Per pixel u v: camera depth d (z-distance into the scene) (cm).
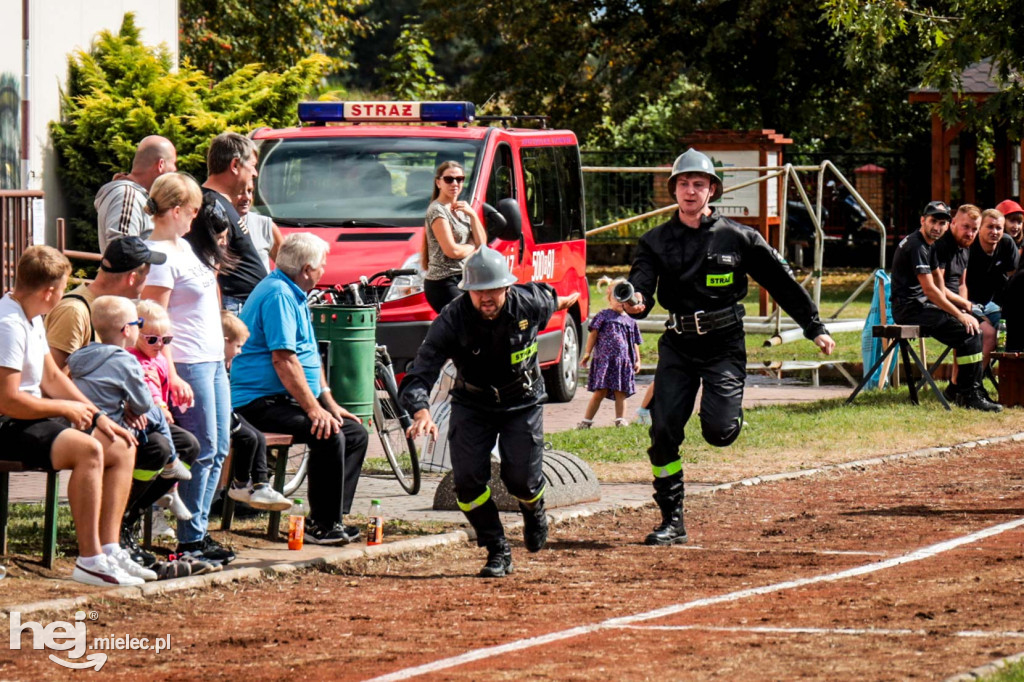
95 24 4838
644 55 8288
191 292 1727
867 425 3008
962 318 3259
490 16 8369
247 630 1466
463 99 8612
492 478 2177
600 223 7688
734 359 1973
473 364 1711
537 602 1596
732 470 2527
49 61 4472
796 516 2148
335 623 1498
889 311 3531
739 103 8488
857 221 8262
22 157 4222
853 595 1570
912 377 3369
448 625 1484
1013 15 3956
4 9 4125
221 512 2062
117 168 4525
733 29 7625
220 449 1780
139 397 1642
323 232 3058
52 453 1595
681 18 7975
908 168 8169
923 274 3278
